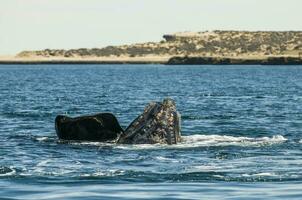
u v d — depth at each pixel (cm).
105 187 5253
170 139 8219
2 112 13000
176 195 4869
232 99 17562
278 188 5156
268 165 6469
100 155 7300
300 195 4819
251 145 8069
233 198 4722
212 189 5131
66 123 8656
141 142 8194
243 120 11419
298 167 6325
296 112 13100
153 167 6425
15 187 5238
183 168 6322
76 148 7894
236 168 6278
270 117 12006
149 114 8400
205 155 7250
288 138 8900
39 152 7556
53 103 15988
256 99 17512
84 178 5684
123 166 6512
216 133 9594
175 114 8419
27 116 12175
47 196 4828
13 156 7244
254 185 5316
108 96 19075
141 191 5053
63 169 6294
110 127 8606
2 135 9194
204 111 13438
